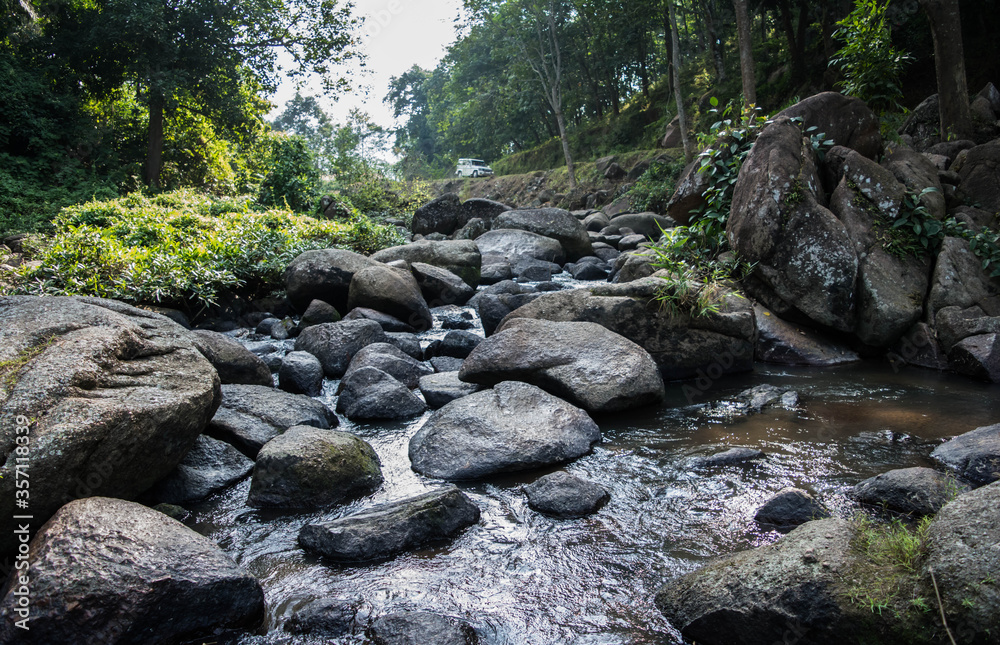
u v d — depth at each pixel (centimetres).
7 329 334
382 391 504
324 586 274
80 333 340
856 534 232
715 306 584
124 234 1183
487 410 429
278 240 1078
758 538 298
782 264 621
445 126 4594
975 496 215
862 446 394
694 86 3006
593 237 1588
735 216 666
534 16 3000
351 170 2303
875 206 635
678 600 246
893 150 748
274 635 244
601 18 2975
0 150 1806
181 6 2092
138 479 324
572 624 245
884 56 802
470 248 1144
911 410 451
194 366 374
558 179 3403
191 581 239
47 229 1421
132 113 2370
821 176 688
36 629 216
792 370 583
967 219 653
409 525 305
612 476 376
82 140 2008
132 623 225
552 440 403
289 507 350
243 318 891
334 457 365
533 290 1039
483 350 524
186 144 2464
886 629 195
